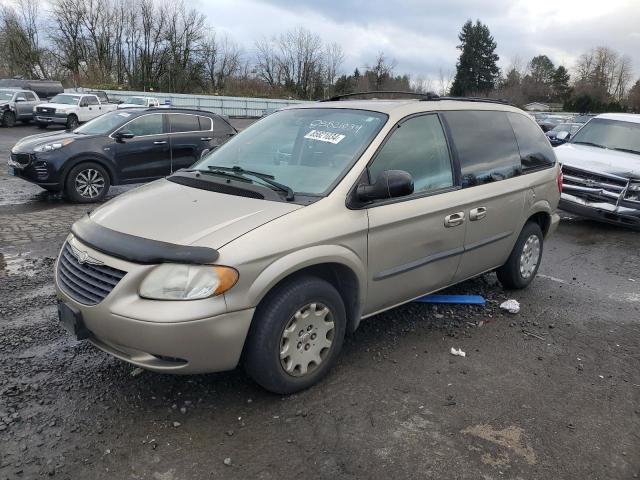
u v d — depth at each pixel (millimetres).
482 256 4645
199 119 10930
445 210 4047
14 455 2742
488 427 3156
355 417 3178
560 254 7312
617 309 5227
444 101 4430
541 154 5395
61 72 56531
